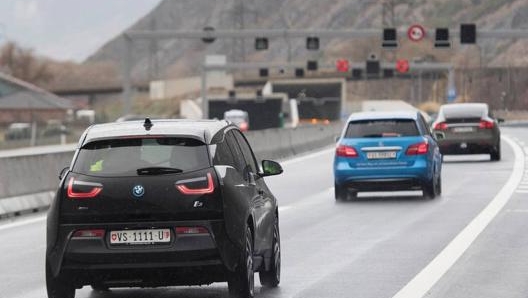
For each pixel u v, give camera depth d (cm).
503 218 5184
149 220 2694
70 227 2712
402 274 3419
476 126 10088
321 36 18025
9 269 3828
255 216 2908
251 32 17962
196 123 2909
